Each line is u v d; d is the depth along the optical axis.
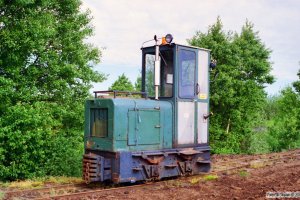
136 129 8.88
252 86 21.98
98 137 9.02
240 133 22.80
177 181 9.27
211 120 21.92
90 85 14.68
